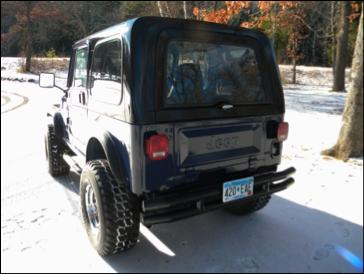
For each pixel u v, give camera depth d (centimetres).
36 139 782
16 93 1673
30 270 294
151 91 264
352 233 346
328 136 758
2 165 591
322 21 3077
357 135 571
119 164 284
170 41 273
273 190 327
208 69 294
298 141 715
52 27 3042
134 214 290
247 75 318
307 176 500
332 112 1128
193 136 283
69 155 479
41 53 3169
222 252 316
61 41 3341
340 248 319
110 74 301
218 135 296
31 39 2745
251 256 309
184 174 283
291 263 297
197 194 279
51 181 509
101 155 355
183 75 280
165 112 269
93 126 344
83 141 385
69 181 508
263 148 329
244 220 377
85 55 369
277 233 348
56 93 1644
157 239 341
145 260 306
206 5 1501
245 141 315
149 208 263
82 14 2803
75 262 304
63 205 424
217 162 298
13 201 439
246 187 307
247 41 319
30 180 513
